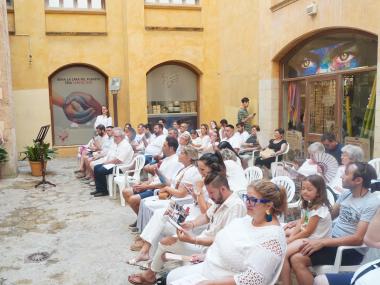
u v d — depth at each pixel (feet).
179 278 9.30
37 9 37.63
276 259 7.51
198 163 11.89
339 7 22.71
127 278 12.71
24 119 38.14
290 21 27.43
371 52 21.83
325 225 10.34
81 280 12.66
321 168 15.11
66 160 37.76
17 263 14.03
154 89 41.34
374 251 9.96
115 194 22.91
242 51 35.32
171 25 40.09
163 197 15.42
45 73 38.37
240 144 27.81
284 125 30.68
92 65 39.81
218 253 8.39
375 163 16.88
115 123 39.58
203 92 41.70
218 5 40.96
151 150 27.86
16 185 26.81
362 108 22.67
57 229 17.63
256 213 7.86
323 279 8.88
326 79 25.62
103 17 39.78
